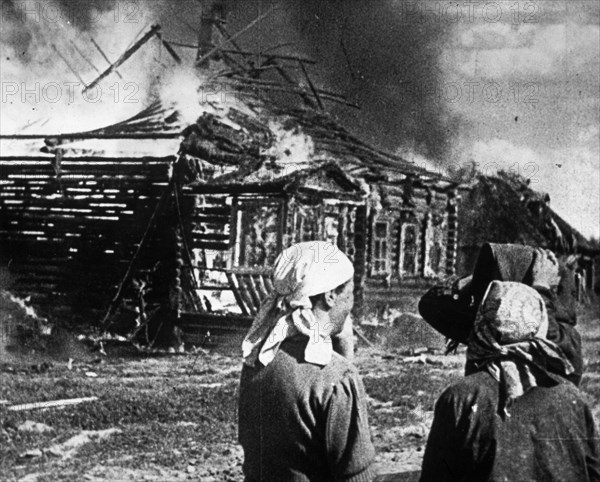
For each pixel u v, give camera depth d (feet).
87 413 19.21
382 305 19.48
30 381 19.38
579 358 15.74
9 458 18.92
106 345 19.60
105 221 19.88
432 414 19.12
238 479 18.80
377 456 18.93
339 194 19.54
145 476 18.86
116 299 19.74
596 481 13.61
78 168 19.97
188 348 19.43
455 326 16.97
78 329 19.70
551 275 16.06
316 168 19.52
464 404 13.69
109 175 19.86
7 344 19.65
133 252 19.79
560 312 15.72
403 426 19.10
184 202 19.67
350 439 13.94
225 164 19.61
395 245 19.54
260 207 19.49
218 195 19.60
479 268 16.38
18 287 19.95
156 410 19.19
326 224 19.51
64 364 19.51
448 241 19.58
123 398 19.25
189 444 18.98
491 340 13.82
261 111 19.57
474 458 13.57
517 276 16.12
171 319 19.54
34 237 20.03
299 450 13.98
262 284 19.35
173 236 19.67
